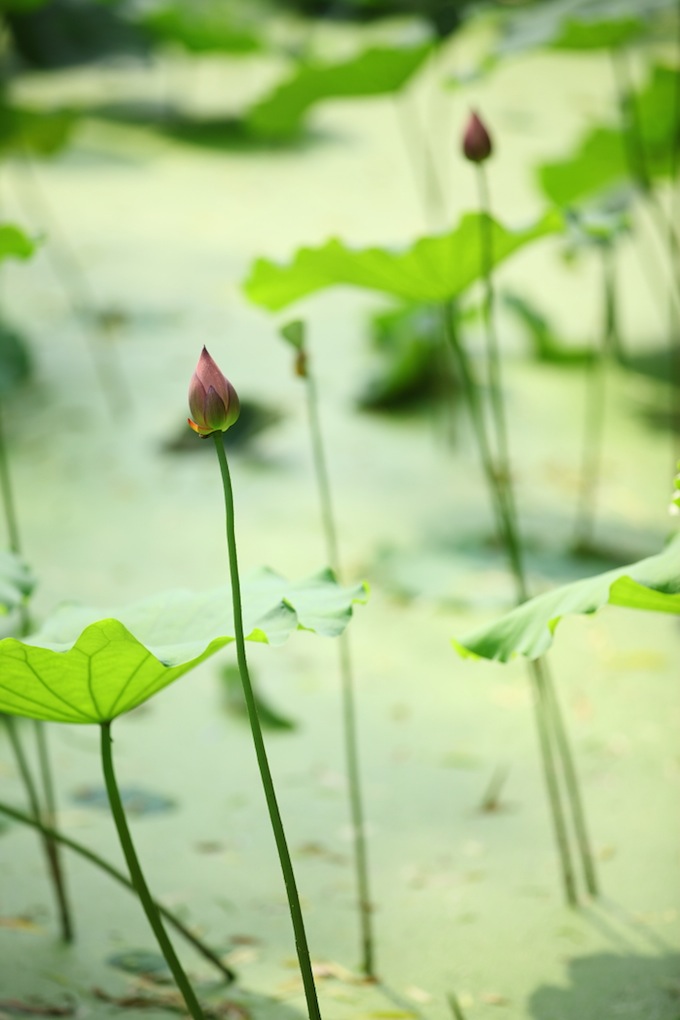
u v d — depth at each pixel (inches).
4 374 225.3
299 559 176.4
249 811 124.1
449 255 116.6
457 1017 94.3
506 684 149.9
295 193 339.9
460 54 453.1
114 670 71.6
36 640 82.3
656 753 134.0
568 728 139.5
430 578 171.2
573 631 162.7
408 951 103.1
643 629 162.7
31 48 443.5
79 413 219.9
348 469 206.5
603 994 97.1
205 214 323.3
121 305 263.4
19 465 203.3
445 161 366.6
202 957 102.2
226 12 438.9
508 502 173.2
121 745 136.3
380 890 112.0
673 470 206.8
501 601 163.3
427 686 149.2
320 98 190.9
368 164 366.9
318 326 262.7
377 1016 94.0
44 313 260.2
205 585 168.6
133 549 178.7
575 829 119.6
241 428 214.4
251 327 259.3
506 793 127.6
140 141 389.7
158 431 214.2
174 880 112.9
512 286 277.6
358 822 105.6
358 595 79.4
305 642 159.5
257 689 146.9
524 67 466.0
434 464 209.2
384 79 186.9
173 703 145.6
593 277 286.0
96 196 337.4
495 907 109.3
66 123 243.9
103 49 444.5
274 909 109.0
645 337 258.1
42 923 106.0
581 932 105.6
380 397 227.9
